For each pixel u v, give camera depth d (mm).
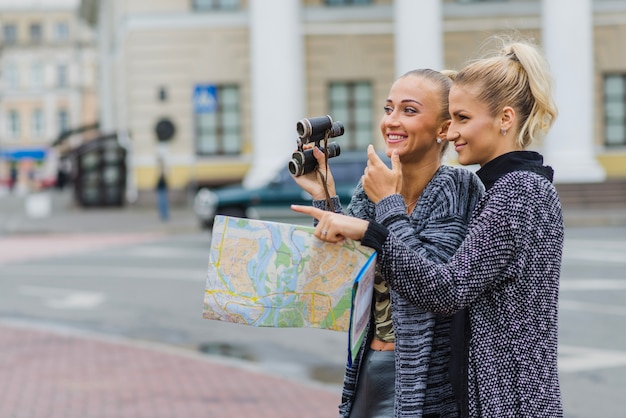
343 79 31031
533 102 2797
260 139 28156
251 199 20500
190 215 28484
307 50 30969
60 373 8492
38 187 78375
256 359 9141
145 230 24938
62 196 52938
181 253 19062
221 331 10766
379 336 2980
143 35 31125
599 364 8500
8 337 10531
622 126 31031
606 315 10922
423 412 2824
